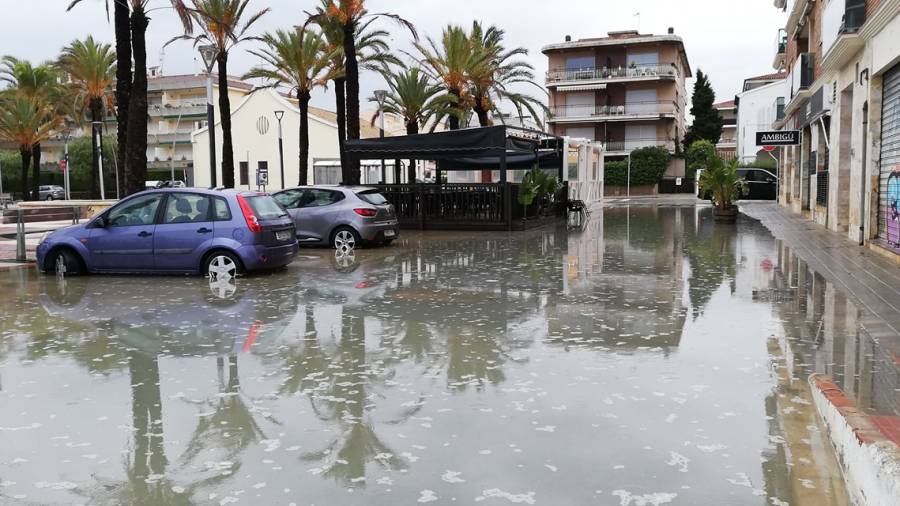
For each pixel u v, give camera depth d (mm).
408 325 7457
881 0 12742
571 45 66688
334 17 24609
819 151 22016
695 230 19938
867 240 14383
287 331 7215
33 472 3801
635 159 63375
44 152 80875
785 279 10398
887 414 4434
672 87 65125
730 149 85062
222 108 27547
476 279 10828
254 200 11539
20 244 13609
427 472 3725
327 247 16125
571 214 26812
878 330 6957
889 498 3006
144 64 17922
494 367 5762
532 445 4078
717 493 3453
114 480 3684
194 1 25422
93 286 10531
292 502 3408
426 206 21453
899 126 12562
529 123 63375
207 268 11234
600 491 3480
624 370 5625
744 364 5770
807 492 3459
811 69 24250
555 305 8562
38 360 6133
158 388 5273
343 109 31750
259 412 4707
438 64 31141
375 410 4723
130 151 17984
